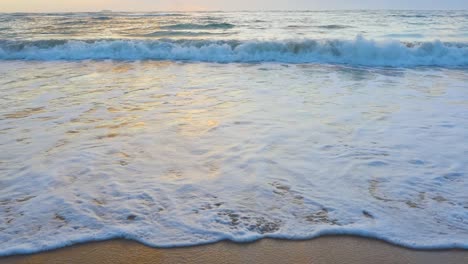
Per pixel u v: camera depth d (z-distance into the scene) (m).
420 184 3.34
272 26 21.03
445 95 6.67
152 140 4.48
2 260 2.44
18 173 3.59
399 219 2.83
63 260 2.46
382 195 3.16
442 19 26.44
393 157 3.94
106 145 4.32
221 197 3.15
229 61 11.30
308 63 10.82
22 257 2.47
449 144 4.29
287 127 4.91
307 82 7.89
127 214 2.90
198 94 6.80
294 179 3.45
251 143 4.35
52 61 11.48
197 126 4.99
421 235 2.65
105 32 17.78
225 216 2.89
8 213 2.91
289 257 2.50
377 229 2.72
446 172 3.58
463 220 2.81
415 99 6.36
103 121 5.24
